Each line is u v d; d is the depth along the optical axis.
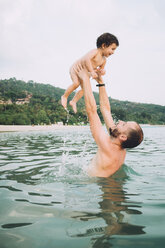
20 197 2.33
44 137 14.09
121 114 68.81
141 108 142.12
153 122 95.25
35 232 1.56
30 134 18.34
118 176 3.21
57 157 5.26
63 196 2.35
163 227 1.62
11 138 13.01
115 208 2.00
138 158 5.23
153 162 4.62
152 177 3.24
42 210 1.97
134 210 1.96
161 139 12.83
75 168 3.83
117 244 1.39
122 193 2.46
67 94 3.57
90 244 1.39
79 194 2.42
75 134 18.36
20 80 186.12
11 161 4.71
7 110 59.69
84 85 3.16
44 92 164.00
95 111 3.18
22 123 51.56
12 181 3.00
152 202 2.16
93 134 3.22
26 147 7.71
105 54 3.55
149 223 1.69
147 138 13.80
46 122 59.78
